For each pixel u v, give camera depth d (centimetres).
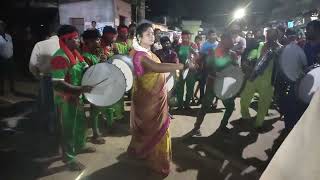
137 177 384
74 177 384
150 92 347
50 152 456
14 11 1366
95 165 415
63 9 1373
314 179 113
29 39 1199
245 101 569
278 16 1738
